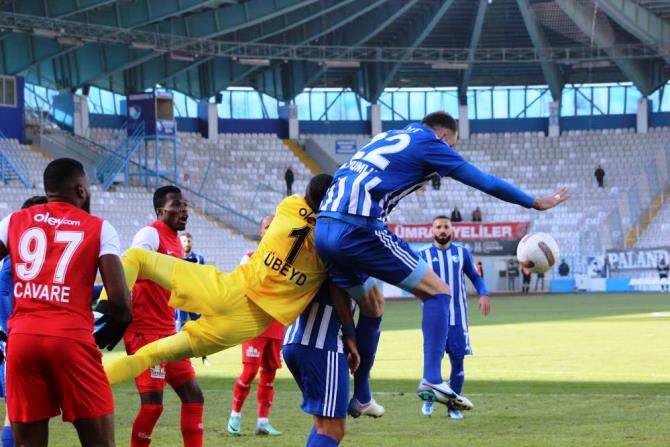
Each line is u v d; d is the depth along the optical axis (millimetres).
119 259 10008
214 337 11047
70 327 9727
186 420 13125
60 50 72938
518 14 80125
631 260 74812
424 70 90250
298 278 11047
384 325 42688
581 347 30031
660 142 90062
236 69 87000
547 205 11258
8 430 12352
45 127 74250
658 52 79750
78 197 10289
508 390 20281
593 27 78062
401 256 11156
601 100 92688
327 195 11164
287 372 25297
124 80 83562
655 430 15070
